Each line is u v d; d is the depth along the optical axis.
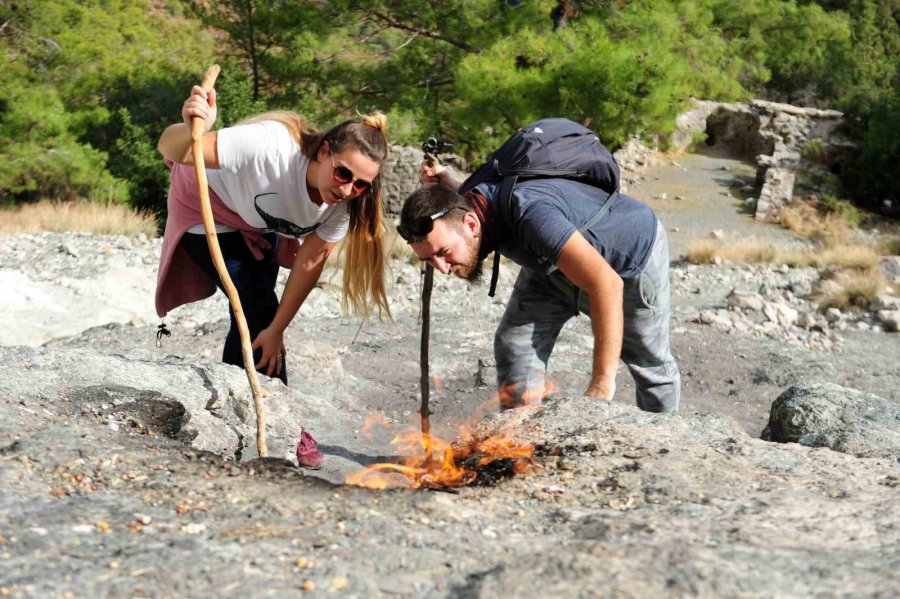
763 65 28.48
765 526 2.04
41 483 2.23
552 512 2.19
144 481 2.30
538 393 3.84
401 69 22.55
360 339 8.59
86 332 8.49
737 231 20.64
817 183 24.88
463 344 8.62
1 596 1.64
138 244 13.74
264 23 21.75
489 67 18.02
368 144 3.13
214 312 10.18
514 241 3.13
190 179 3.50
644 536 1.96
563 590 1.65
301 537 1.98
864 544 1.93
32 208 17.39
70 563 1.79
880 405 3.56
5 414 2.68
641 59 17.59
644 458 2.55
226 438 3.33
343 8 21.34
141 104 21.16
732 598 1.62
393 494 2.27
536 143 3.14
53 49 22.11
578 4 20.56
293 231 3.41
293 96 22.31
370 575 1.79
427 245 3.01
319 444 4.03
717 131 27.45
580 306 3.62
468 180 3.24
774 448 2.65
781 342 10.34
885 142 25.03
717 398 7.82
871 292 12.65
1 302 9.97
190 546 1.90
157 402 3.08
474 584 1.75
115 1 26.19
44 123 19.47
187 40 27.86
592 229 3.17
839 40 29.53
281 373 3.89
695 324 10.75
